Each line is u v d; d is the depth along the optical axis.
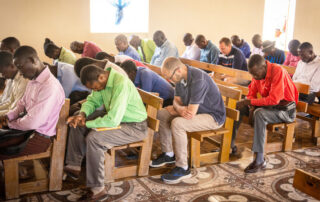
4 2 6.23
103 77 2.42
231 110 2.96
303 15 9.05
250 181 2.81
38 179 2.60
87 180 2.45
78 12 6.79
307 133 4.08
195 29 8.14
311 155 3.37
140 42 6.12
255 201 2.50
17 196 2.49
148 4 7.41
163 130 3.00
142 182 2.77
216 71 4.45
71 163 2.71
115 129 2.50
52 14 6.61
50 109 2.37
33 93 2.39
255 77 3.11
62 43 6.80
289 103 3.16
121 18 7.23
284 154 3.39
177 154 2.79
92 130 2.47
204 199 2.52
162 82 3.37
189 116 2.72
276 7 9.12
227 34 8.60
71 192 2.59
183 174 2.80
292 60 5.43
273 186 2.72
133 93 2.55
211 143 3.31
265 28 9.15
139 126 2.61
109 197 2.53
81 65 2.85
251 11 8.77
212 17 8.30
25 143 2.33
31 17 6.46
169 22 7.77
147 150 2.85
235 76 4.07
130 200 2.49
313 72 4.12
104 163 2.72
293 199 2.53
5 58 2.67
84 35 6.93
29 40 6.54
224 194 2.60
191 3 7.94
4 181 2.53
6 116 2.55
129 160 3.22
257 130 3.04
